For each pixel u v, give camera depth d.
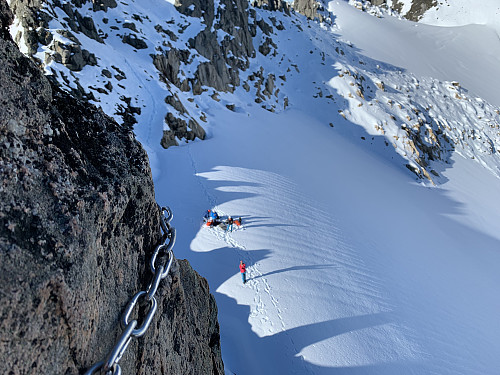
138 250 1.89
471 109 63.72
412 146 47.06
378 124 48.28
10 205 1.18
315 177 30.22
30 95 1.43
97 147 1.75
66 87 25.03
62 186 1.40
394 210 30.64
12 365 1.04
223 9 47.22
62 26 28.45
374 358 13.04
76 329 1.29
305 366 12.00
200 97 36.00
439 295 20.12
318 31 69.44
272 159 30.47
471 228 34.78
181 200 21.16
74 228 1.35
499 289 23.80
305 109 48.19
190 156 26.34
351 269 18.56
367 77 57.94
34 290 1.12
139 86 29.80
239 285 15.12
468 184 47.03
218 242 17.72
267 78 47.59
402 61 72.69
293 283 15.77
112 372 1.21
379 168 40.06
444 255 26.31
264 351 12.35
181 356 2.52
